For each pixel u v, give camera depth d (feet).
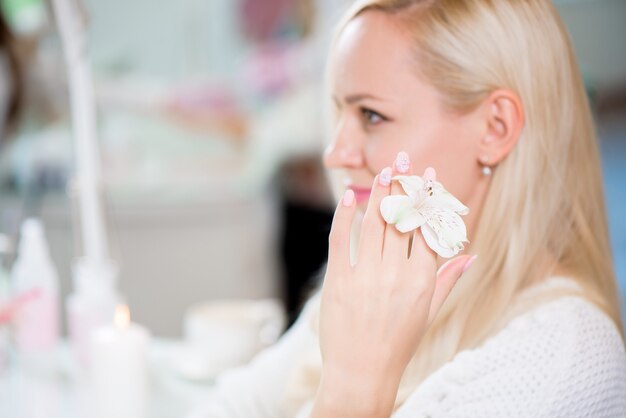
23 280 4.20
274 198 8.14
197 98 8.64
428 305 2.63
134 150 7.85
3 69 5.80
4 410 3.72
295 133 8.34
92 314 4.09
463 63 2.92
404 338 2.61
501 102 2.95
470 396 2.80
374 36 2.97
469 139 2.97
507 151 2.98
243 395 3.68
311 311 3.67
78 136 4.15
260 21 9.39
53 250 6.45
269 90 9.04
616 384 2.82
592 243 3.10
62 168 6.32
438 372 2.90
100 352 3.62
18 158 6.17
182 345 4.48
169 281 7.58
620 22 11.45
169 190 7.50
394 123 2.97
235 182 7.87
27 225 4.25
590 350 2.82
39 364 4.19
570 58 3.08
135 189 7.39
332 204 8.02
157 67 9.30
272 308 4.37
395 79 2.94
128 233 7.39
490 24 2.94
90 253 4.20
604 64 11.67
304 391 3.44
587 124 3.13
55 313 4.30
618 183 10.96
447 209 2.64
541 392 2.77
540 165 3.01
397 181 2.67
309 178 8.18
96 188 4.19
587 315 2.88
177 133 8.28
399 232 2.64
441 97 2.93
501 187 3.02
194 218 7.61
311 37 9.18
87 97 4.14
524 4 3.00
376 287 2.61
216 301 7.77
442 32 2.93
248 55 9.46
